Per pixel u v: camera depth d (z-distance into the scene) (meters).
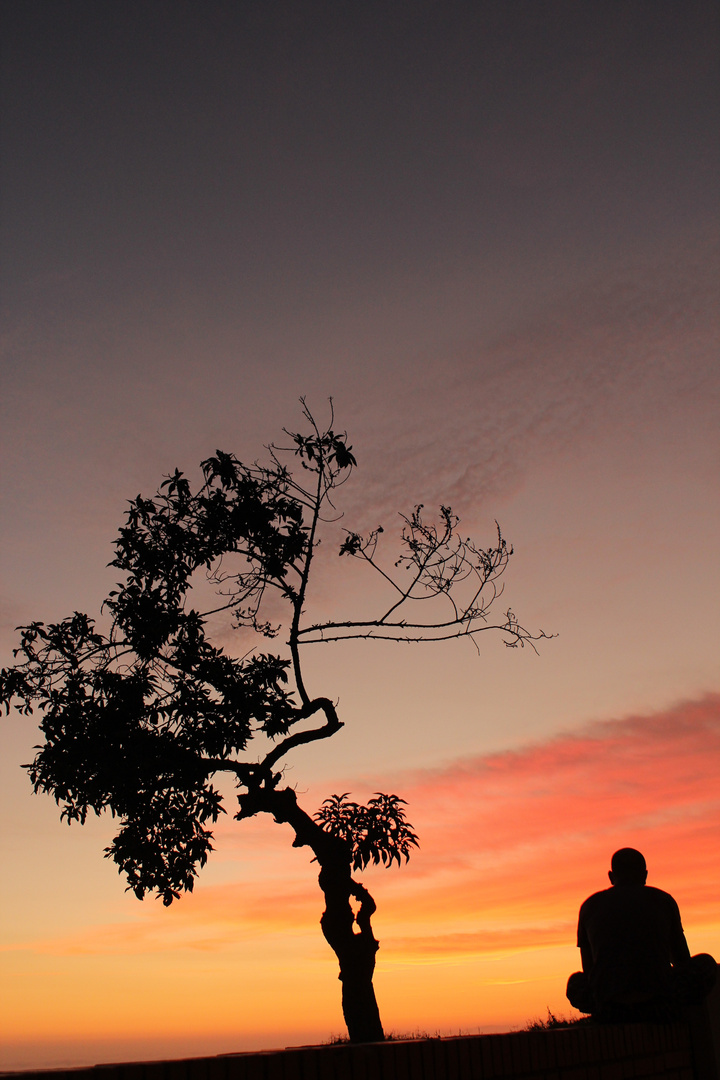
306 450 12.23
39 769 10.74
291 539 12.03
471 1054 4.00
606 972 5.45
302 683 11.52
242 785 10.94
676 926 5.64
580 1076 4.52
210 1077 3.10
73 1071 2.80
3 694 10.93
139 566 11.64
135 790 10.52
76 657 11.35
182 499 11.95
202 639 11.38
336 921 10.11
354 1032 9.63
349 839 10.38
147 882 10.52
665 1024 5.30
